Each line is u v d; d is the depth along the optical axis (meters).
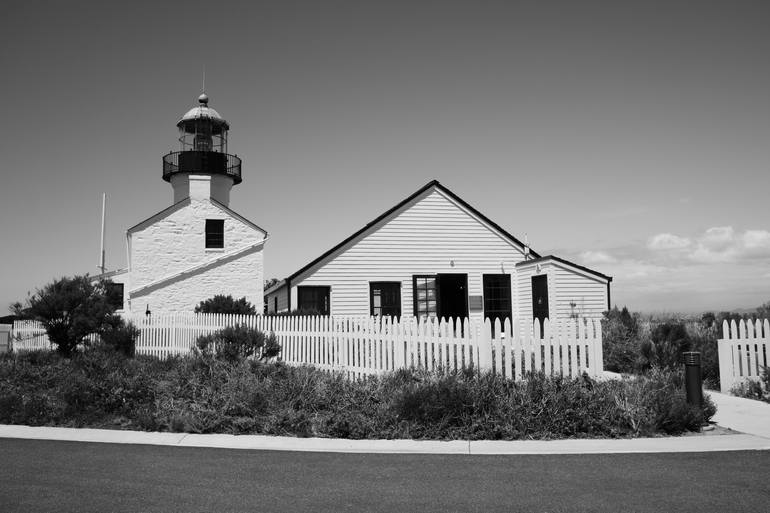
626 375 13.23
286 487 6.30
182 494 6.05
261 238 28.09
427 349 11.51
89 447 8.35
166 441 8.69
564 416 8.83
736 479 6.41
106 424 9.96
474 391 9.30
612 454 7.64
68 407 10.42
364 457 7.67
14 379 12.48
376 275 23.45
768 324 12.09
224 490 6.20
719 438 8.41
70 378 11.84
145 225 26.86
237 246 27.67
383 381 11.05
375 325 13.16
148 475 6.81
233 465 7.27
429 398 9.20
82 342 18.45
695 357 9.34
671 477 6.52
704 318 18.05
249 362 12.83
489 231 24.52
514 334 10.15
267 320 17.28
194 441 8.69
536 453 7.77
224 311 23.41
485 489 6.17
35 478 6.68
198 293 26.44
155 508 5.62
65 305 17.31
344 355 14.26
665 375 11.66
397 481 6.52
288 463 7.37
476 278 24.19
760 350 12.06
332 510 5.55
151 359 16.98
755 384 11.49
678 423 8.77
